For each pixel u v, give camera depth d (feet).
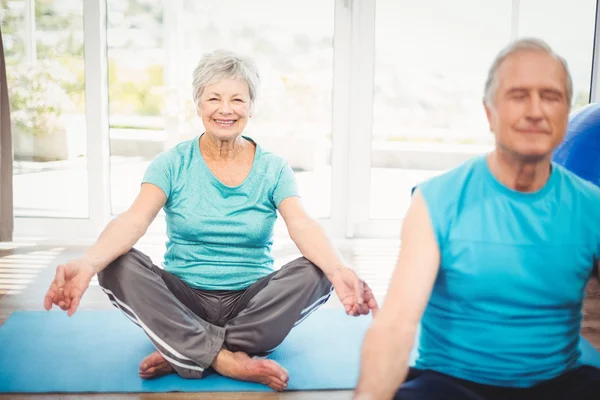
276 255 11.19
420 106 12.26
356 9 11.66
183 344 6.10
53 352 6.83
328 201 12.58
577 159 7.79
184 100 12.16
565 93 3.71
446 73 12.10
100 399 5.88
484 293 3.89
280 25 11.90
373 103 12.12
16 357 6.69
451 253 3.87
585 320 8.13
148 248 11.53
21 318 7.84
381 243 12.13
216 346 6.17
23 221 12.05
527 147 3.68
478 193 3.91
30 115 11.85
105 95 11.87
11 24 11.52
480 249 3.84
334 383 6.24
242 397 5.97
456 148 12.50
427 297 3.78
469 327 4.01
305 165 12.47
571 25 12.00
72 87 11.75
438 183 3.98
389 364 3.58
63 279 5.55
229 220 6.49
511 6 11.89
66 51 11.62
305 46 11.98
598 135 7.76
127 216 6.23
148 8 11.80
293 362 6.71
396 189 12.60
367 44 11.76
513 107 3.70
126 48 11.92
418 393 3.85
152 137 12.29
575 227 3.86
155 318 6.04
